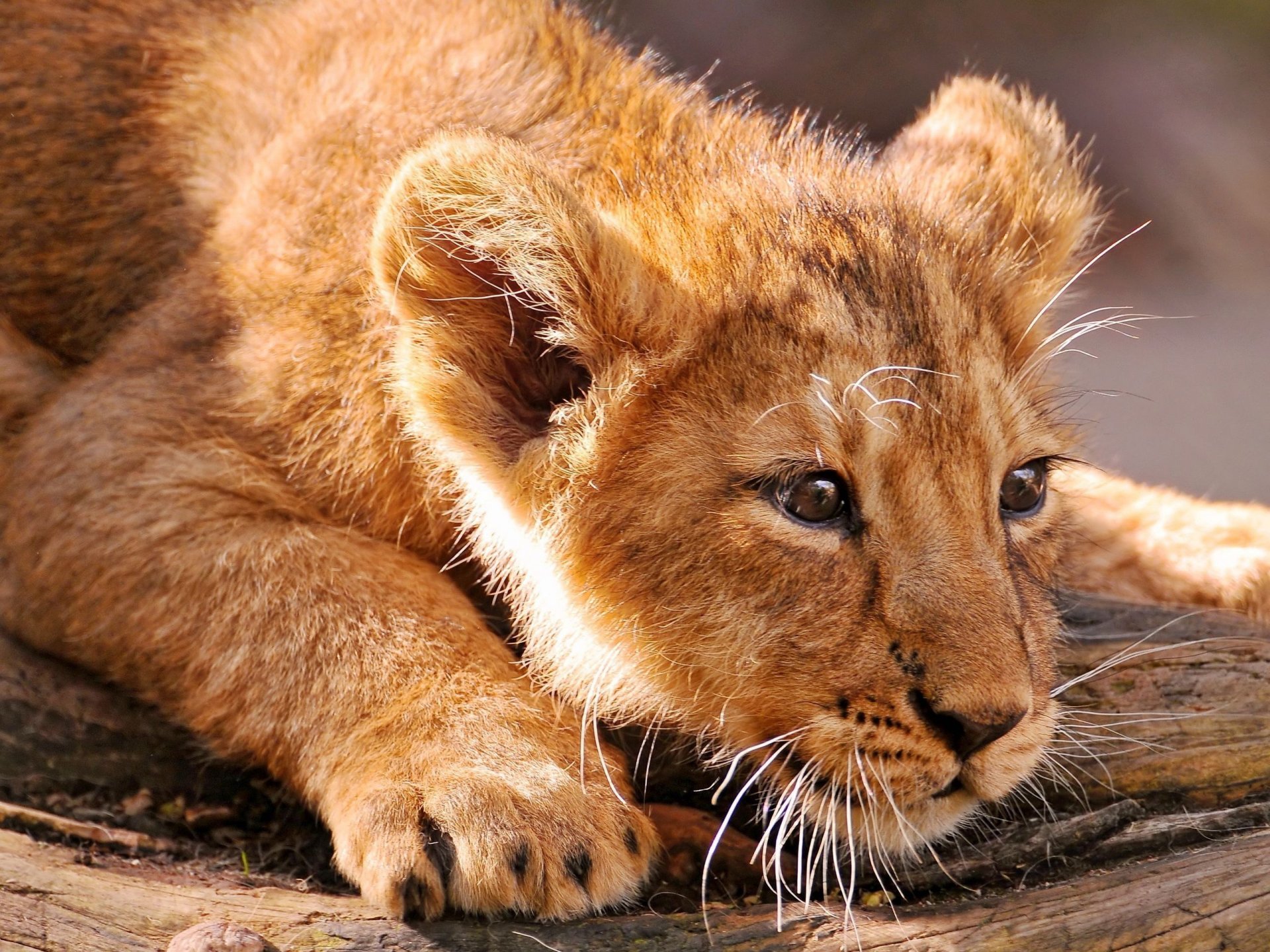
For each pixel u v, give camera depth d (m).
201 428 8.50
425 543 8.49
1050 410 8.05
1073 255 9.44
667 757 7.90
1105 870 6.98
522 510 7.46
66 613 8.24
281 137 9.12
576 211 7.03
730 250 7.46
